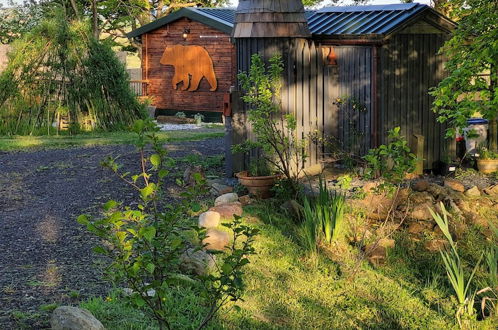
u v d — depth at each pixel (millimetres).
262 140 11469
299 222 9977
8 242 9078
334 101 13328
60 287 7227
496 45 9523
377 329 6930
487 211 10875
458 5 11023
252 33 12781
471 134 9883
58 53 22266
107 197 11727
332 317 7109
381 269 8594
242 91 12805
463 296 7258
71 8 37625
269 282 7762
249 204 10867
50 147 18250
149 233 5035
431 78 13219
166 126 25625
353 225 9859
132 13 40375
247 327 6605
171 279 5508
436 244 9367
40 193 12172
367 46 12891
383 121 12836
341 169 13164
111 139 19812
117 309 6535
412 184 12078
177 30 29312
